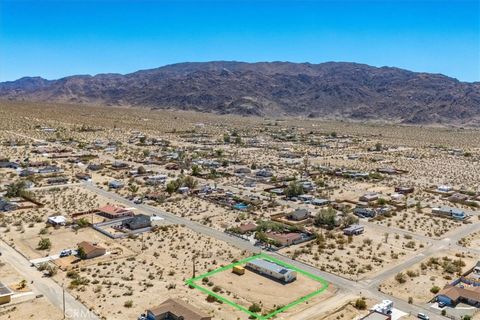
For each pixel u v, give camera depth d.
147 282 78.31
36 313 66.50
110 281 78.12
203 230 108.56
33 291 73.31
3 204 118.31
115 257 89.31
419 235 111.69
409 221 123.56
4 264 83.31
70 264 84.88
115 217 115.75
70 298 71.50
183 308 66.75
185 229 108.69
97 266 84.62
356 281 82.88
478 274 87.50
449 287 78.31
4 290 71.12
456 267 90.31
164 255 91.50
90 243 94.62
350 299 75.50
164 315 65.75
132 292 74.38
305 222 119.31
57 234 101.69
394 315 70.69
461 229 117.94
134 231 105.25
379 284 81.94
